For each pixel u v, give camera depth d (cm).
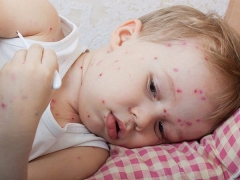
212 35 86
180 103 80
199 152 85
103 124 82
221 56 83
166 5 121
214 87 81
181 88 80
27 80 55
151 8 120
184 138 88
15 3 79
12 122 54
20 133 54
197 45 84
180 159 83
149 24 92
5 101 55
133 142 84
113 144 87
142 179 79
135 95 79
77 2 116
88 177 82
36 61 56
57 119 82
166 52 83
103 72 83
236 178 81
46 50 59
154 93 80
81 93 83
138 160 81
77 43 89
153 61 82
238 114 85
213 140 87
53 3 114
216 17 96
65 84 85
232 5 118
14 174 56
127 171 79
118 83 80
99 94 80
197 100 80
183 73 80
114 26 120
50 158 77
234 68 84
